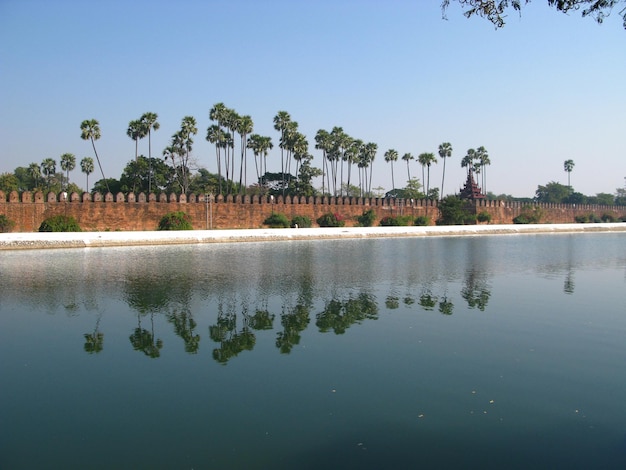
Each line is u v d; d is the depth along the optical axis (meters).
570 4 7.83
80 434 6.71
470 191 70.38
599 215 83.50
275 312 13.29
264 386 8.23
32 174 70.31
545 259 26.84
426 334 11.16
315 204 54.97
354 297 15.33
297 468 5.91
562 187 110.75
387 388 8.12
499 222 69.56
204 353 9.88
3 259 25.00
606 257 28.16
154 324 12.04
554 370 8.92
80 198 42.25
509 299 15.09
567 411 7.33
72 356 9.73
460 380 8.47
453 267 22.89
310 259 26.14
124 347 10.28
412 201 62.34
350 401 7.66
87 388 8.19
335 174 72.81
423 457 6.13
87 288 16.70
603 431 6.75
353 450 6.29
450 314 13.05
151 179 60.38
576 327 11.74
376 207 59.16
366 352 9.90
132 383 8.38
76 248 31.77
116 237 34.31
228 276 19.55
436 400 7.70
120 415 7.24
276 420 7.06
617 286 17.56
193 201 47.44
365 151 72.81
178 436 6.64
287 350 10.06
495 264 24.25
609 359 9.49
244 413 7.29
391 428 6.84
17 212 39.38
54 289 16.50
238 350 10.07
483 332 11.28
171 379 8.54
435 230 52.25
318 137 69.06
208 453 6.23
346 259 26.23
